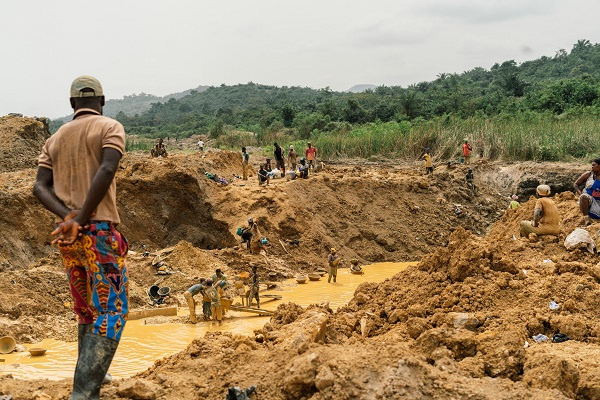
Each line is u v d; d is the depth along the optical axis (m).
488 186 36.88
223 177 32.09
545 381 5.84
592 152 37.66
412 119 67.69
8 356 12.62
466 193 33.91
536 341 7.45
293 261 25.05
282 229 26.69
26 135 34.03
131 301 17.92
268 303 18.17
